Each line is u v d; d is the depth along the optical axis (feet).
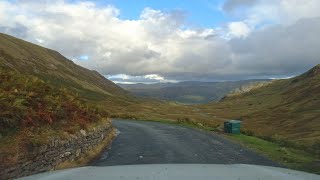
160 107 559.79
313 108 471.62
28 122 45.34
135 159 61.98
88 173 10.64
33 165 39.68
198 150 73.41
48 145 44.09
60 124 55.21
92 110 84.02
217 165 12.78
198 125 150.20
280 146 82.33
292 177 10.34
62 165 48.44
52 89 69.05
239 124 114.42
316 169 52.24
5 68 66.28
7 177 33.58
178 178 9.96
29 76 69.77
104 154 67.21
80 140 58.18
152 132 112.47
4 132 40.14
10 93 49.39
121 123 155.94
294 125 337.93
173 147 77.61
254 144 84.89
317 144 84.58
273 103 639.76
